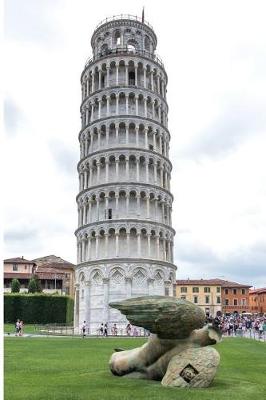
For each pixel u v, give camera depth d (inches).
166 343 708.7
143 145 3129.9
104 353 1304.1
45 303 3636.8
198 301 6525.6
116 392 625.0
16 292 3922.2
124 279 2822.3
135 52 3380.9
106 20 3518.7
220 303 6540.4
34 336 2324.1
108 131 3127.5
